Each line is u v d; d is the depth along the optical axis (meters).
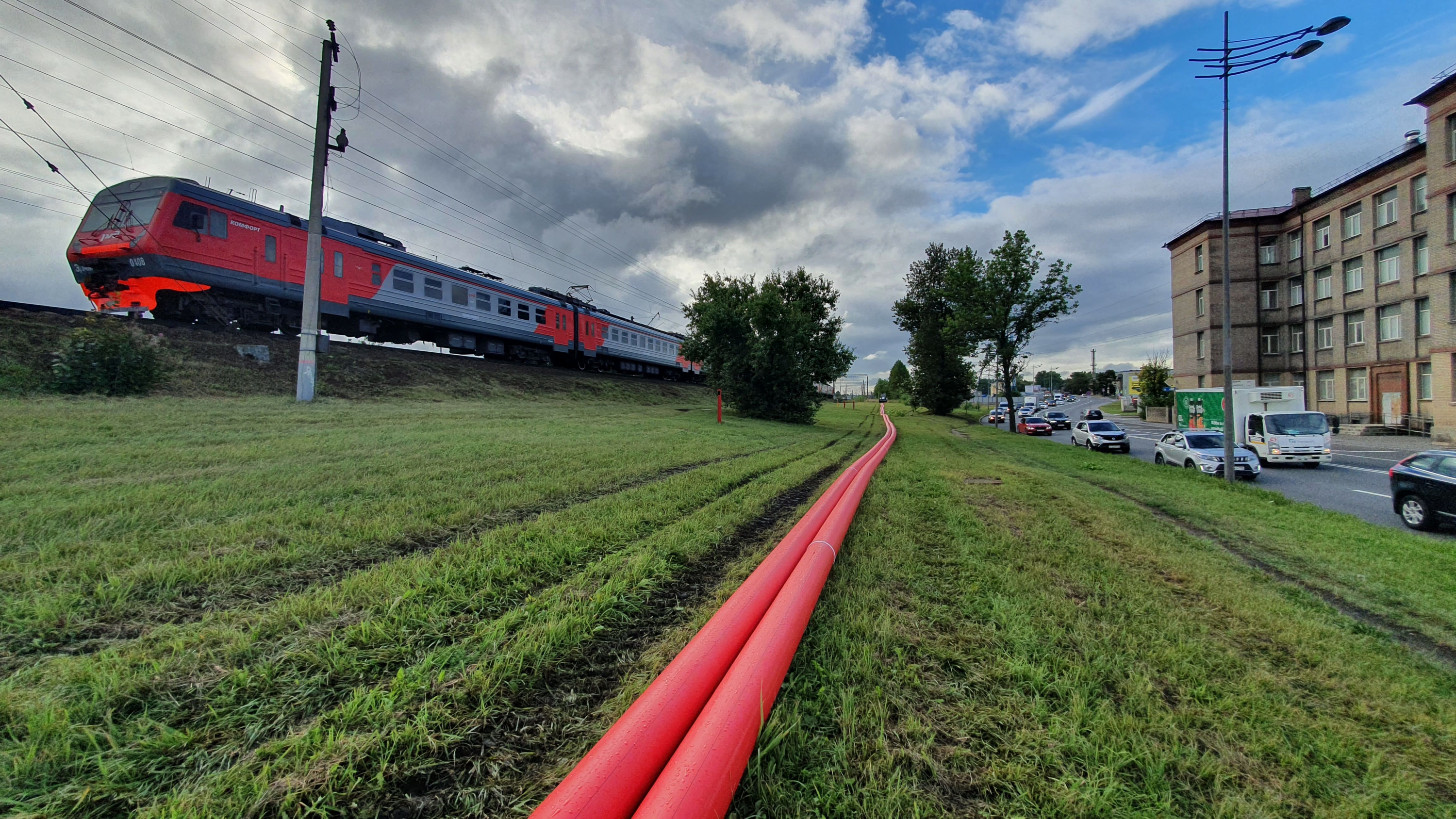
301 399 13.28
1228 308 12.39
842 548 5.34
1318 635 3.78
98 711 2.19
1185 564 5.33
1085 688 2.86
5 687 2.29
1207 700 2.88
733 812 1.99
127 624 2.91
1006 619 3.70
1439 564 5.77
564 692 2.67
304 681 2.49
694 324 27.28
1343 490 12.61
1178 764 2.32
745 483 8.44
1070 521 7.03
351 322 17.81
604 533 5.01
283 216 15.39
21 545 3.80
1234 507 8.87
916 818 1.97
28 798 1.81
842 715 2.56
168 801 1.82
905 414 50.88
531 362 26.69
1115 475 12.70
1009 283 28.08
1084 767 2.30
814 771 2.19
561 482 6.96
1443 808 2.19
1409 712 2.88
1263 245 35.59
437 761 2.11
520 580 3.84
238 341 14.90
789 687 2.78
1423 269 26.34
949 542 5.77
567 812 1.57
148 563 3.60
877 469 11.45
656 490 7.07
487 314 22.31
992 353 29.84
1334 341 31.22
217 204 13.83
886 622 3.53
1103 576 4.81
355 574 3.68
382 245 18.19
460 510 5.41
